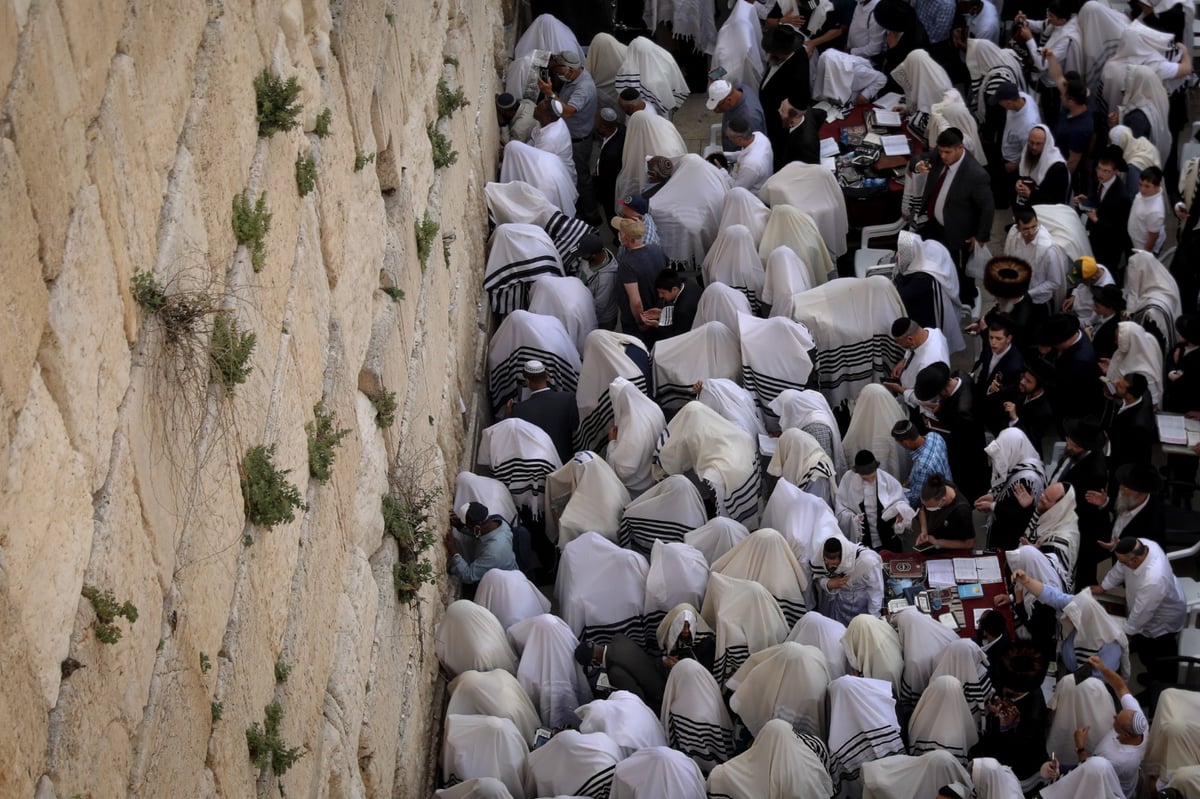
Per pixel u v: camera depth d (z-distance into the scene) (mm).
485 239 18156
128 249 6984
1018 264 16344
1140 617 13523
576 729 13070
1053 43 20781
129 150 7023
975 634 13320
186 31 7902
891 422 15258
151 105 7312
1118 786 11906
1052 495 14203
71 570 6289
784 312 16953
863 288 16531
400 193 13195
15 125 5883
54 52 6238
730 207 18078
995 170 19953
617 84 21172
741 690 12914
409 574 12391
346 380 10945
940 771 11992
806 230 17688
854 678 12516
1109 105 20312
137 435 7016
